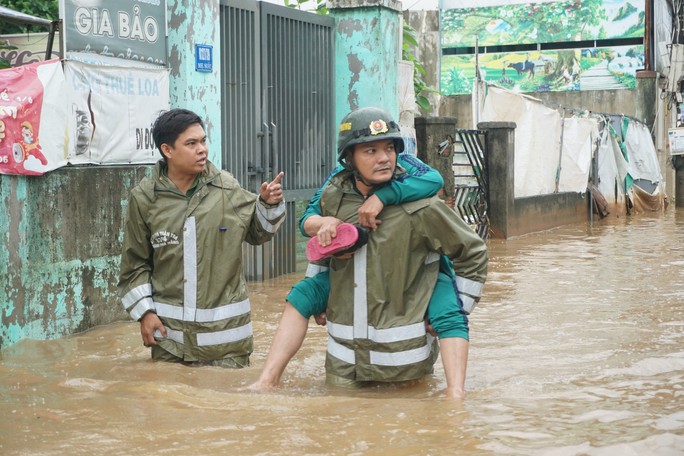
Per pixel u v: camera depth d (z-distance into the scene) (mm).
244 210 5227
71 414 3992
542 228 16281
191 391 4379
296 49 10023
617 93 24922
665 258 11312
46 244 6188
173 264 5176
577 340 6043
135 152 7148
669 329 6434
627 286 8742
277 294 8359
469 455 3338
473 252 4539
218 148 8344
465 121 25281
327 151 10695
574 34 27297
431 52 25438
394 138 4387
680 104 26172
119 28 6973
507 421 3826
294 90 10000
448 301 4574
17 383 4684
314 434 3633
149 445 3514
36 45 7086
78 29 6512
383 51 10742
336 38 10797
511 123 14500
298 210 10078
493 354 5594
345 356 4676
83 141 6543
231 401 4203
